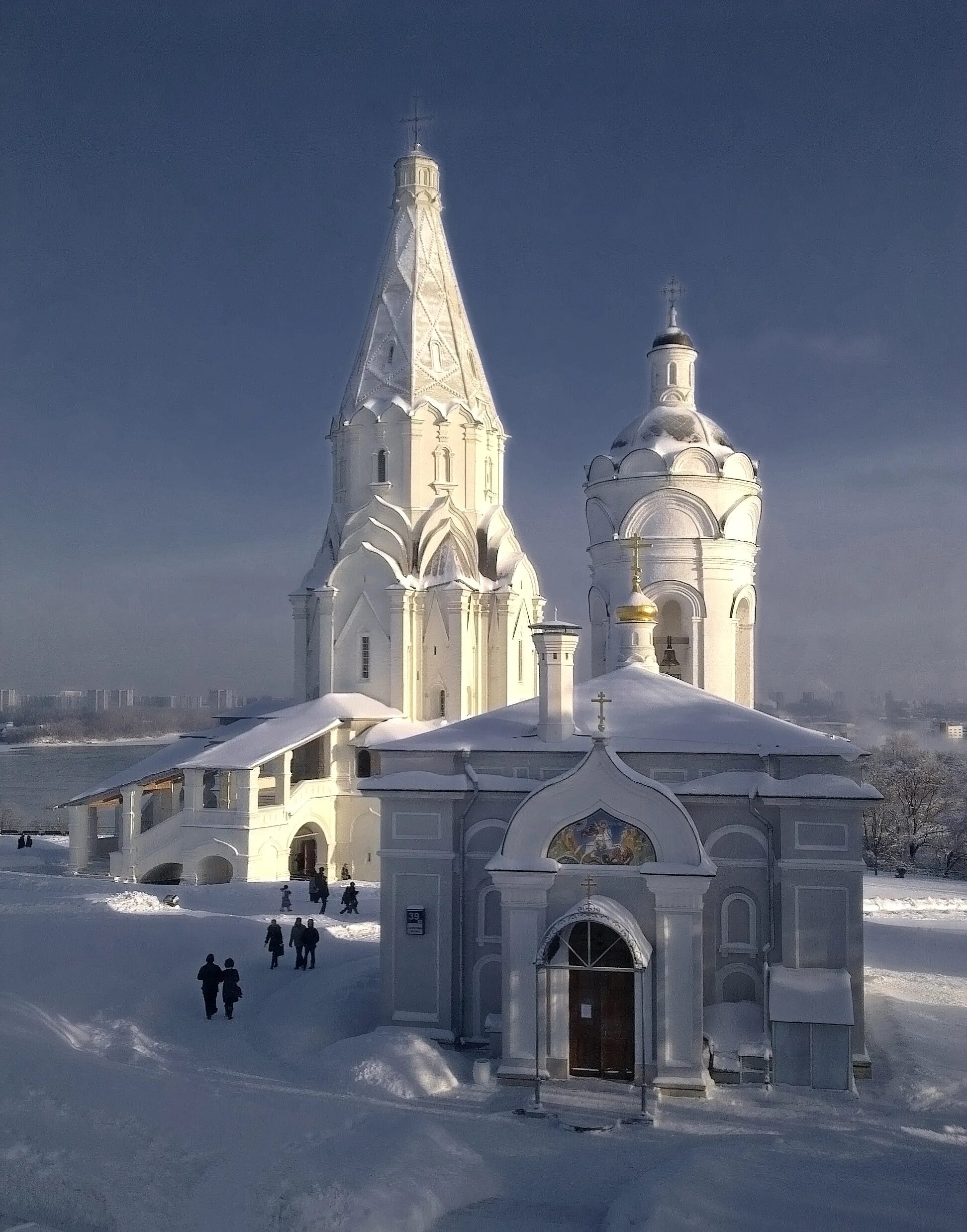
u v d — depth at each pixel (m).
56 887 48.28
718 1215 15.84
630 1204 16.12
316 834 60.06
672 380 48.12
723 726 27.31
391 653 62.91
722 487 44.12
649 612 34.66
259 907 45.03
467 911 27.20
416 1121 19.94
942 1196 16.86
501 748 27.59
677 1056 23.42
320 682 64.06
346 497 66.88
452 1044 26.31
